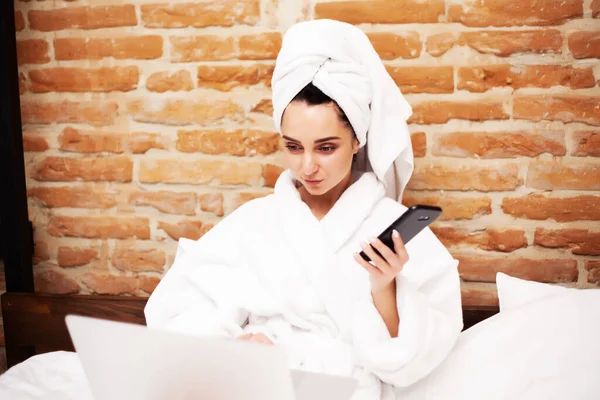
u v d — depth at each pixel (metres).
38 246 1.58
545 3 1.28
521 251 1.39
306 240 1.05
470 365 0.98
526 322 1.02
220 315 1.04
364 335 0.92
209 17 1.40
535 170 1.35
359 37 1.07
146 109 1.47
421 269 1.04
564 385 0.90
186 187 1.49
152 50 1.44
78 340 0.71
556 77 1.31
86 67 1.47
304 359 0.98
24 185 1.51
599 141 1.32
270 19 1.38
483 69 1.32
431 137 1.37
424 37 1.33
